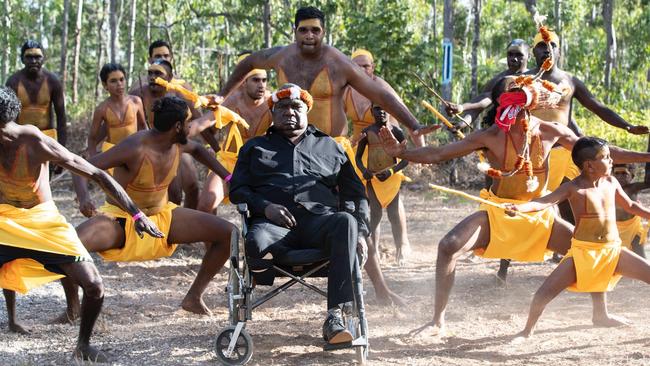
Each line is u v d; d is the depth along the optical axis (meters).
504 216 6.52
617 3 32.25
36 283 5.90
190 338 6.51
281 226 5.78
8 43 29.94
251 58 7.77
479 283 8.45
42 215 5.90
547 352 5.95
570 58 29.17
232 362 5.74
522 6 29.86
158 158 6.92
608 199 6.31
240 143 8.55
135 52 31.28
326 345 5.54
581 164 6.28
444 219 12.80
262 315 7.24
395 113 7.21
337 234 5.56
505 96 6.18
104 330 6.73
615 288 8.15
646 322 6.77
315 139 6.13
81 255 5.90
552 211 6.63
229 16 20.70
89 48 36.75
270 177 5.98
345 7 19.38
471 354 5.95
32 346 6.33
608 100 22.50
